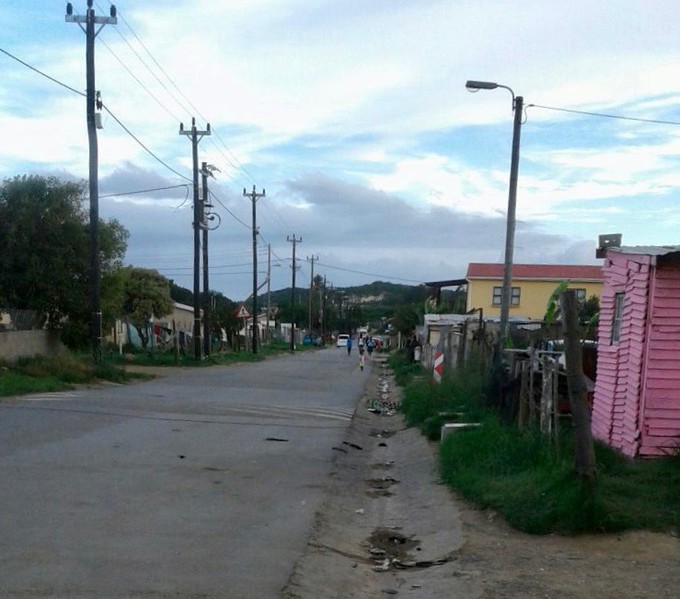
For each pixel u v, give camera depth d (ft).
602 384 41.78
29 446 40.09
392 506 34.58
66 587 19.65
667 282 35.58
